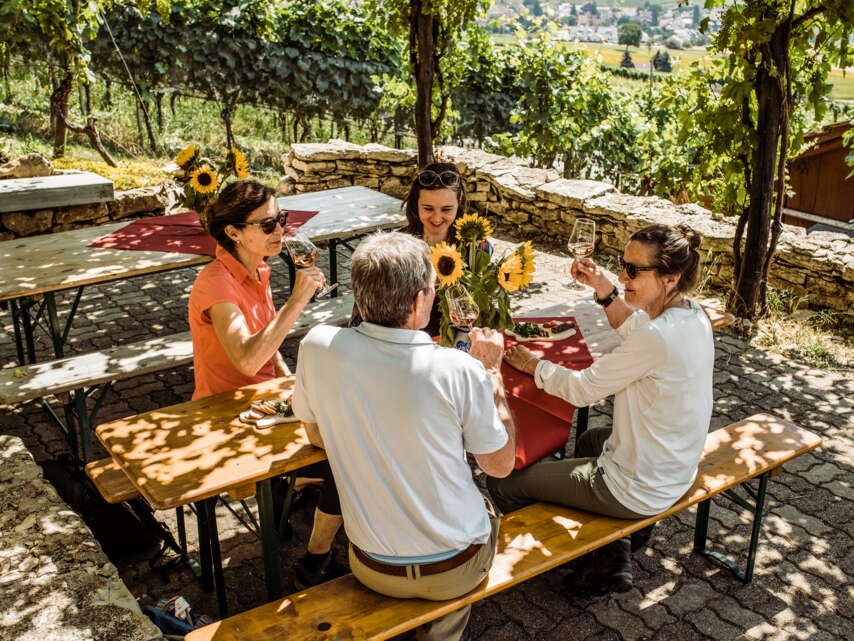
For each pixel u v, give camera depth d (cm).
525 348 343
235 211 317
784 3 523
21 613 260
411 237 227
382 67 1180
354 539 237
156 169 840
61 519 308
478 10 715
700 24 564
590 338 375
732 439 347
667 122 1196
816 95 588
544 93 995
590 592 326
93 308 646
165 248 495
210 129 1368
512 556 273
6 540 295
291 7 1143
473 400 220
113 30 1064
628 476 289
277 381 332
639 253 283
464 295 278
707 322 290
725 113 579
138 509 358
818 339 579
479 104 1127
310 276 298
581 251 352
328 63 1147
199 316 320
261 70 1139
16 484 328
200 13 1084
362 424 218
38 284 434
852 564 357
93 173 763
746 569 343
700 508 354
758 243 584
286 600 249
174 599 293
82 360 420
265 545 286
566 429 315
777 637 314
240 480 260
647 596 337
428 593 239
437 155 905
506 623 321
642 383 283
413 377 213
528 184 829
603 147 1064
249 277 333
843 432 466
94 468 295
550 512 302
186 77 1141
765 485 332
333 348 220
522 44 1009
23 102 1243
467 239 312
